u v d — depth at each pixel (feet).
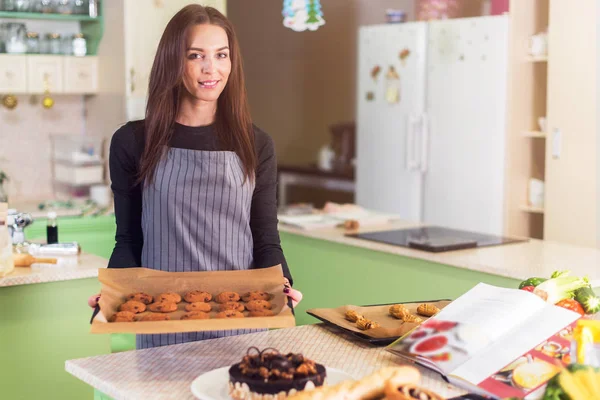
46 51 16.30
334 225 13.55
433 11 18.47
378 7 22.90
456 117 16.99
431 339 5.77
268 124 25.73
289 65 25.36
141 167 7.10
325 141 25.11
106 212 15.78
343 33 24.21
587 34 14.90
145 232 7.27
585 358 5.28
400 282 11.66
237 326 5.62
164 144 7.08
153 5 15.80
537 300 5.85
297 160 25.66
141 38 15.76
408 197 18.12
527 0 16.11
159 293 6.57
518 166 16.42
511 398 4.91
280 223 13.83
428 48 17.47
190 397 5.17
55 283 10.53
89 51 16.87
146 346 7.27
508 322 5.67
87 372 5.66
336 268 12.77
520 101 16.26
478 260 10.64
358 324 6.60
